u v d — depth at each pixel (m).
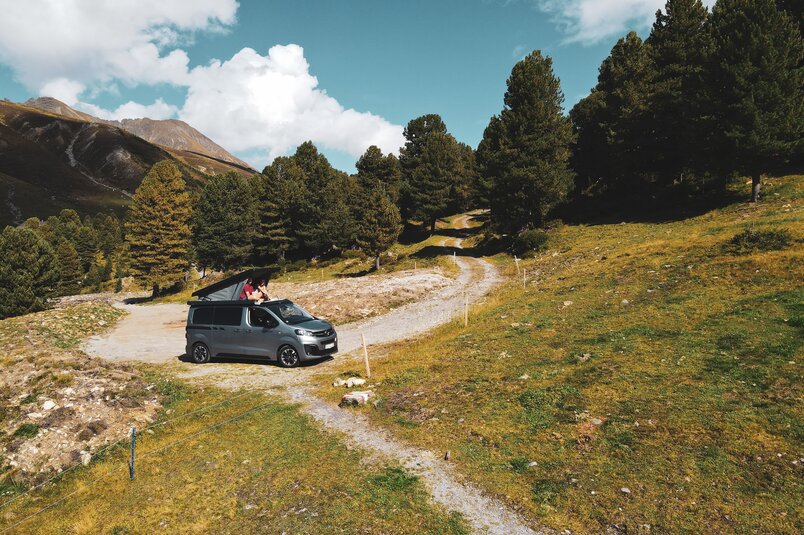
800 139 32.34
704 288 16.66
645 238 33.03
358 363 15.62
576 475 7.05
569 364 11.77
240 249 70.69
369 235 55.44
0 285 36.78
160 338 25.42
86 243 117.81
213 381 14.35
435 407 10.33
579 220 51.34
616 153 49.25
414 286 33.94
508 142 49.53
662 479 6.62
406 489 7.18
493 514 6.41
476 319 19.95
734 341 11.35
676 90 43.06
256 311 16.69
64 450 9.65
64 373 12.51
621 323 14.83
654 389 9.45
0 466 9.03
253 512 6.95
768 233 20.06
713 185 42.12
